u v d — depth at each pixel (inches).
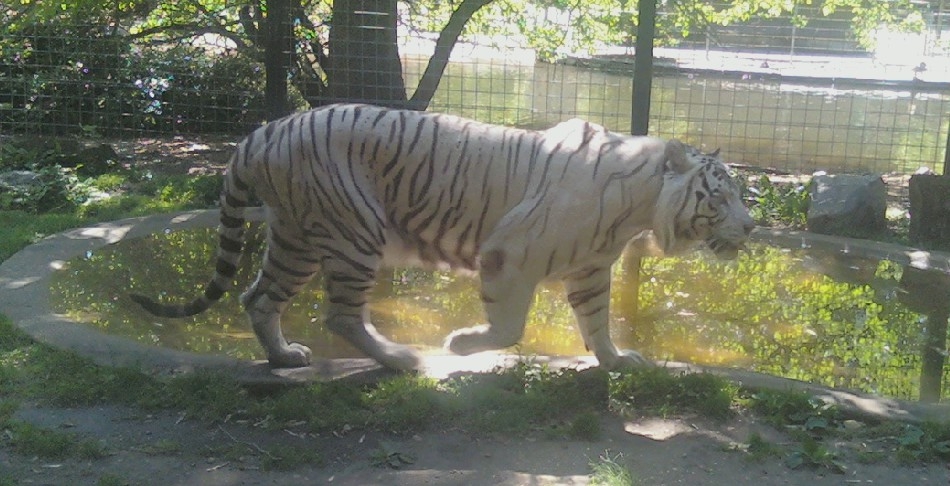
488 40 699.4
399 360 210.7
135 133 509.0
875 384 221.5
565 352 236.2
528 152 202.5
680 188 198.7
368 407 194.9
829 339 251.4
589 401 198.8
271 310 210.8
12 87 473.7
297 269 210.4
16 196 353.1
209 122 516.4
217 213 343.6
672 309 271.3
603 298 210.5
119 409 192.7
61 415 189.2
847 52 1007.6
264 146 203.3
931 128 676.1
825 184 360.2
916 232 344.5
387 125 202.7
